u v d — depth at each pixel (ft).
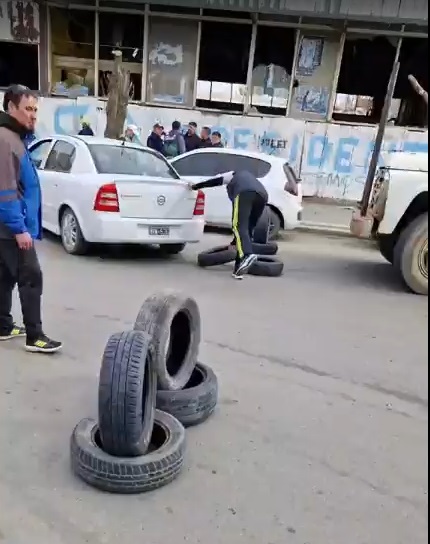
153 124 52.34
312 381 14.23
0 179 12.97
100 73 52.60
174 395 11.32
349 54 51.31
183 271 25.00
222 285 23.00
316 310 20.51
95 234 24.38
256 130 51.60
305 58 51.11
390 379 14.74
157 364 11.49
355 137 50.78
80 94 52.37
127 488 9.19
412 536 8.77
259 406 12.65
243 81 52.19
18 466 9.78
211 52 51.75
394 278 26.55
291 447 11.03
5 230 13.56
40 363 13.97
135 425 9.21
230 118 51.55
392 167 24.27
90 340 15.72
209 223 35.35
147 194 24.61
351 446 11.25
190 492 9.41
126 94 40.91
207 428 11.54
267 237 30.99
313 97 51.98
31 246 13.70
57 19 51.24
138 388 9.25
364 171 51.24
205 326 17.66
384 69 51.39
